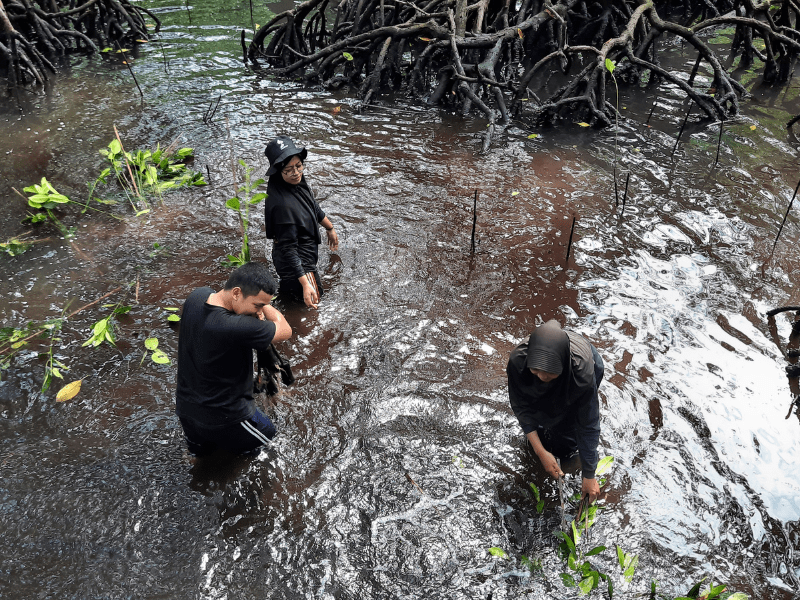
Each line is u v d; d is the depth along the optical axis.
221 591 3.20
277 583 3.25
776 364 4.66
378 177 7.12
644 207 6.63
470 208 6.58
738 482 3.80
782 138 8.17
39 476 3.75
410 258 5.79
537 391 3.42
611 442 4.03
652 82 10.01
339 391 4.38
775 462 3.93
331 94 9.55
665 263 5.76
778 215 6.47
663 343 4.83
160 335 4.83
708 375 4.55
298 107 8.98
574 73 10.55
